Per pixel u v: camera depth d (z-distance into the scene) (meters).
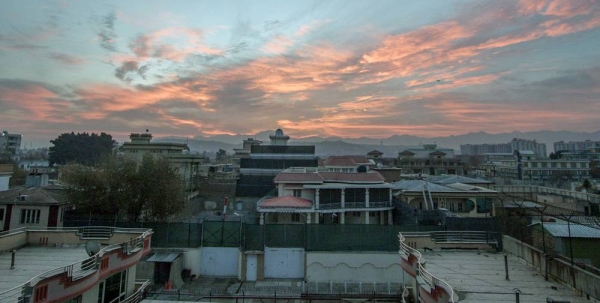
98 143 101.19
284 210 37.62
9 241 16.44
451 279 13.35
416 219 32.47
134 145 58.28
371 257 26.89
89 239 18.00
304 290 24.31
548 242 21.61
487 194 39.12
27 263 14.84
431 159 96.19
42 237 17.62
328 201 41.38
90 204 30.17
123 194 30.64
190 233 28.39
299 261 27.56
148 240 19.05
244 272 27.33
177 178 35.12
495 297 11.66
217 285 25.86
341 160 58.78
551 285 12.78
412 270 13.96
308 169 52.31
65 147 95.38
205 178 63.22
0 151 110.00
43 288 10.99
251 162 61.53
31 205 27.22
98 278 13.84
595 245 20.98
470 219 26.77
